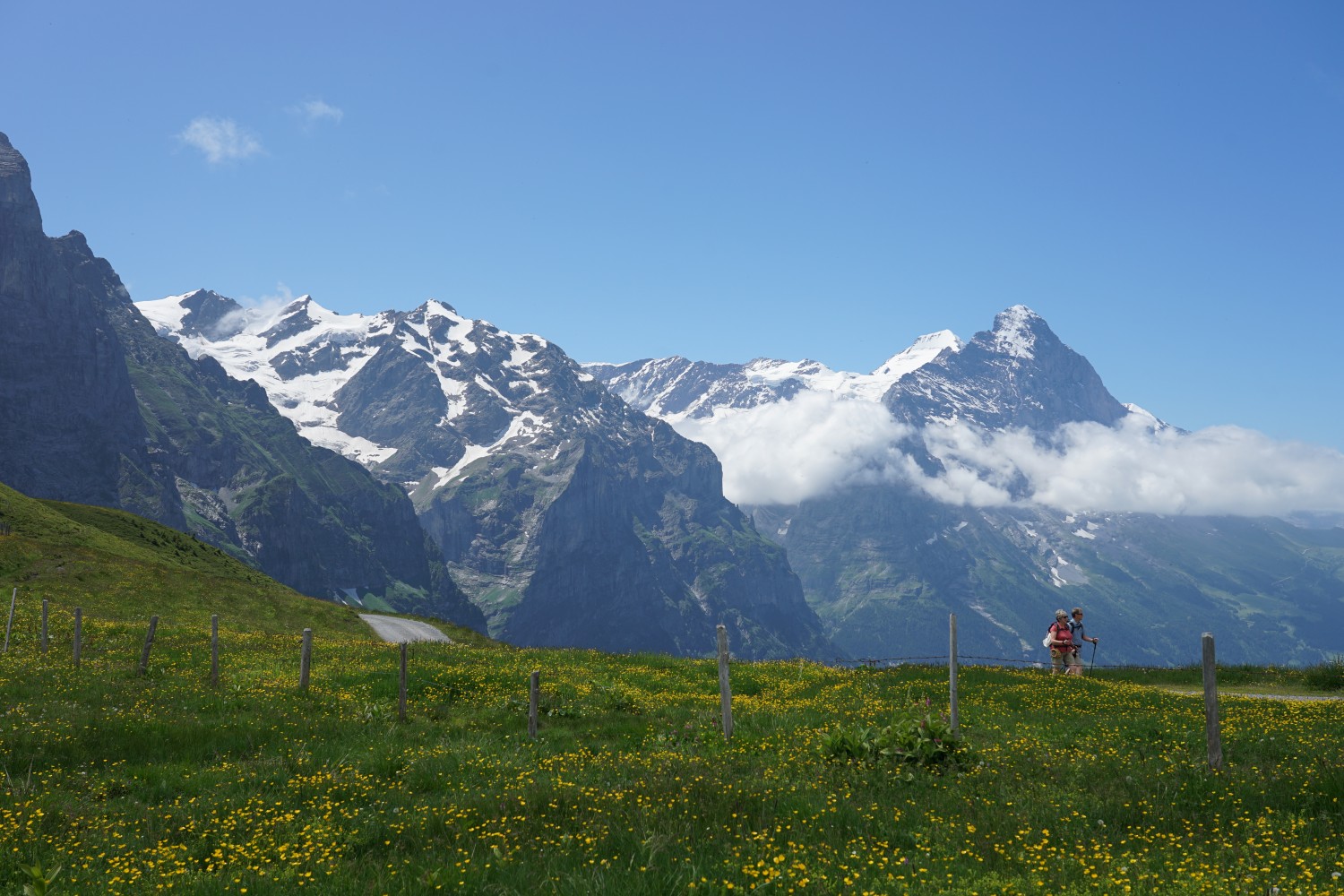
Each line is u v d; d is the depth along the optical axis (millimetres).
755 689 32969
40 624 48719
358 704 27172
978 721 23656
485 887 11367
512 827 14117
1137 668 42531
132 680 31188
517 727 24250
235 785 18141
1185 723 22891
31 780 17922
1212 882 10945
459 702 28125
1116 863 11734
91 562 74812
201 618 68812
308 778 18250
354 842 13891
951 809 14500
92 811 16281
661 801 14805
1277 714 25141
